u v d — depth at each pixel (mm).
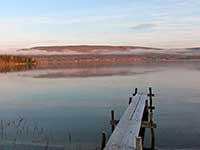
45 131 21547
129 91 43438
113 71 99000
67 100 36344
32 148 17219
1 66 170250
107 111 29016
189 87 46688
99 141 18953
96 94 41219
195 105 31156
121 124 12688
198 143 18375
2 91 47375
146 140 19203
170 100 34438
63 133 20922
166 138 19484
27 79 69000
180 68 113562
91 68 136000
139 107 17031
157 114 26984
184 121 24156
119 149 9203
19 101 36438
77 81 61000
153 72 86562
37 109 30750
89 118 26062
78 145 18078
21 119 25875
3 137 19516
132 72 88875
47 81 62656
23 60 194250
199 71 88562
